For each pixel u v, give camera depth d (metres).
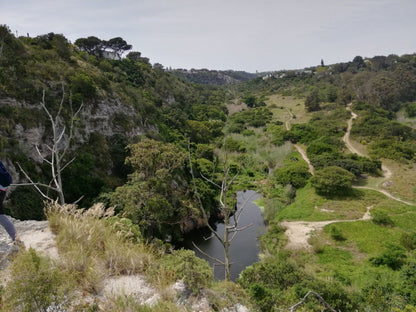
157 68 94.44
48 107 30.00
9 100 26.38
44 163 27.31
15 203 22.59
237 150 58.72
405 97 92.06
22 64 30.55
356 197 37.19
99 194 29.28
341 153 51.41
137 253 6.31
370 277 20.66
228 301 5.74
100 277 5.30
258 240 30.41
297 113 92.06
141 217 24.38
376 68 132.38
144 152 28.09
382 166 48.44
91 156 32.53
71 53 43.97
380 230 28.78
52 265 4.95
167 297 5.17
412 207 33.53
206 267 6.14
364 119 68.62
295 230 30.30
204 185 38.97
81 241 6.07
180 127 57.94
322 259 24.98
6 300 3.76
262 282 15.38
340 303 13.57
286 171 47.09
